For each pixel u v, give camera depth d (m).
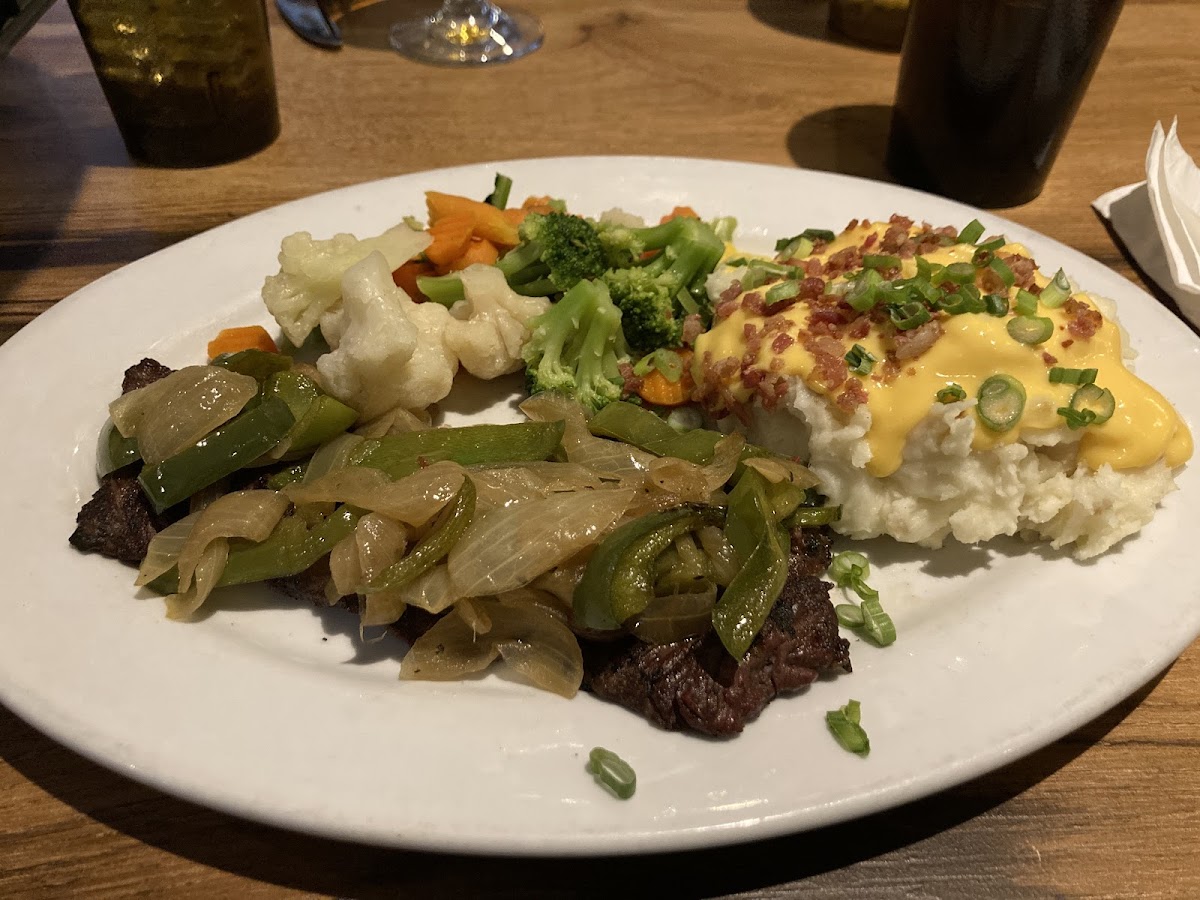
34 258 0.31
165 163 0.36
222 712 0.18
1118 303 0.28
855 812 0.17
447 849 0.17
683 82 0.43
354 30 0.46
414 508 0.20
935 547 0.23
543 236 0.28
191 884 0.17
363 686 0.19
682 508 0.21
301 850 0.18
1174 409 0.23
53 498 0.23
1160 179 0.32
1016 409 0.22
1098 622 0.20
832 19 0.48
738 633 0.19
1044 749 0.20
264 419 0.23
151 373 0.25
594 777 0.18
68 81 0.41
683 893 0.17
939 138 0.34
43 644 0.19
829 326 0.24
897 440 0.22
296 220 0.31
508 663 0.20
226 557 0.21
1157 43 0.46
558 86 0.43
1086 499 0.22
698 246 0.29
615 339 0.28
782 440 0.24
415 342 0.25
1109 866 0.18
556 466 0.23
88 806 0.18
